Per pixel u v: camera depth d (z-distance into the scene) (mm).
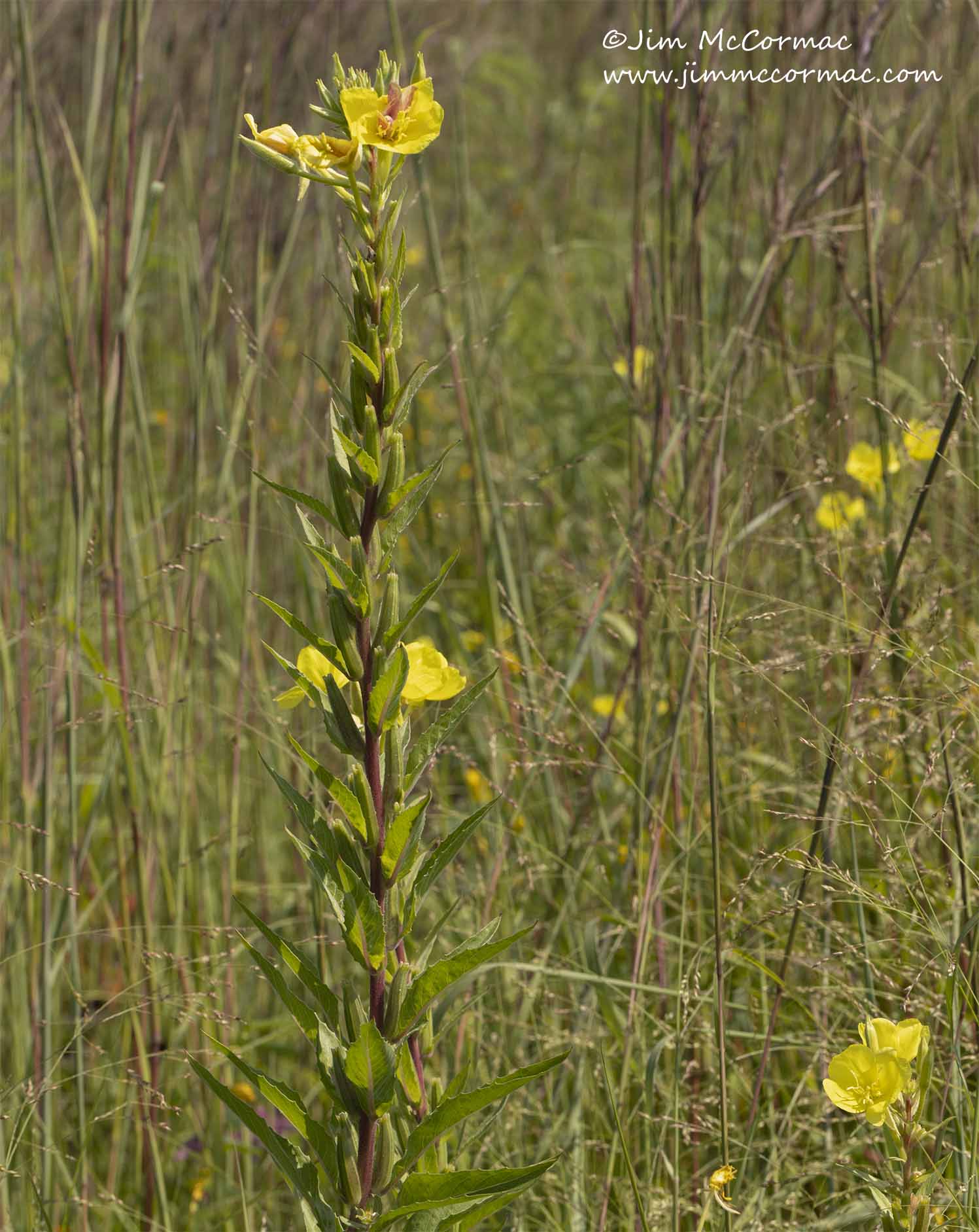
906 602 2223
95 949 2545
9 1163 2051
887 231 2973
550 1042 2098
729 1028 2133
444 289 2484
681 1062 2041
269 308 2580
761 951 2102
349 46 3188
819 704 2283
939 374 2650
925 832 2088
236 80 2857
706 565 2178
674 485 2623
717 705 2252
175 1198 2195
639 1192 1922
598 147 5316
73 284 2924
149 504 2703
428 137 1686
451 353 2475
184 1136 2246
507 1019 2146
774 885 2197
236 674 2570
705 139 2469
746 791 2359
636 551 2350
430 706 2506
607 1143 2086
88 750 2768
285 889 2559
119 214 2586
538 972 2057
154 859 2273
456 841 1725
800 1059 2156
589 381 3863
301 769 2396
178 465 3016
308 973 1717
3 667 2406
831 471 2367
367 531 1707
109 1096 2236
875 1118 1812
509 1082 1696
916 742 2203
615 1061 2143
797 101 2906
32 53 2619
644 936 2066
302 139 1689
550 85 5461
